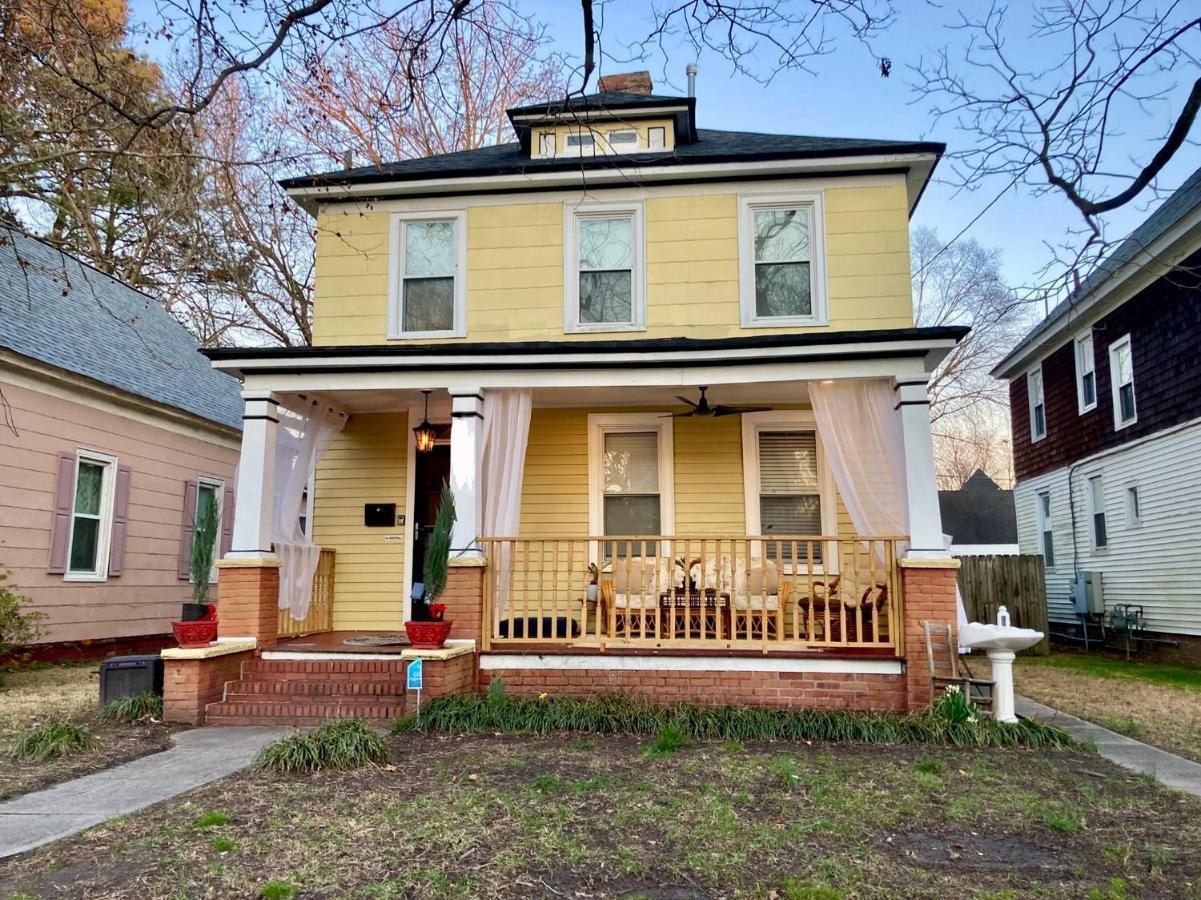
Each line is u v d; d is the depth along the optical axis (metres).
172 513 14.00
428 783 5.44
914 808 4.95
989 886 3.79
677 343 8.21
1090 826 4.68
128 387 12.66
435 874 3.88
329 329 9.92
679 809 4.86
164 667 7.85
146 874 3.90
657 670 8.07
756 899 3.65
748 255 9.61
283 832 4.47
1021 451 20.28
